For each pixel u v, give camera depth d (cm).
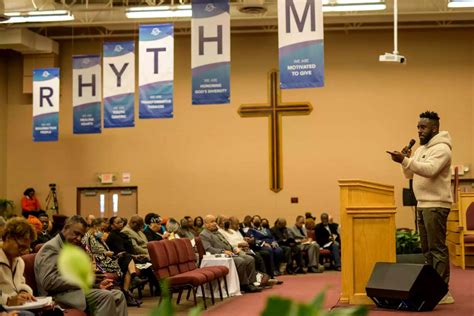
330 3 1375
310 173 1714
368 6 1388
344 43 1728
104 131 1770
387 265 672
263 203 1722
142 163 1756
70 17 1445
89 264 71
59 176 1773
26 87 1752
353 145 1712
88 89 1430
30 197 1738
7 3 1463
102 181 1761
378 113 1712
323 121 1720
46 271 534
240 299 959
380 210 696
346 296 694
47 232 1184
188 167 1745
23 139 1784
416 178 670
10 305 452
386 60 1120
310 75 1027
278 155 1723
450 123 1692
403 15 1606
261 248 1315
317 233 1522
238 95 1747
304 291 1056
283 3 1035
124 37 1772
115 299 554
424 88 1705
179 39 1761
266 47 1747
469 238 1252
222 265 998
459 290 874
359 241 698
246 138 1738
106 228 1134
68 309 527
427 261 680
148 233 1138
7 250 474
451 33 1703
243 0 1469
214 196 1733
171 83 1244
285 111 1730
